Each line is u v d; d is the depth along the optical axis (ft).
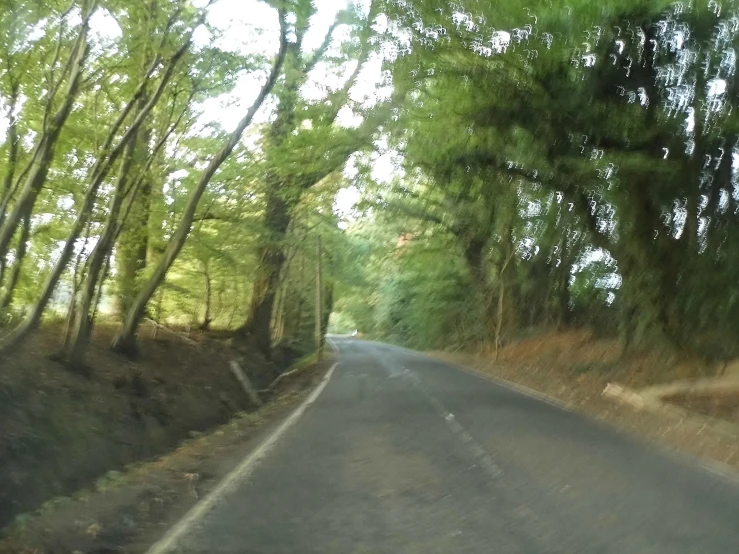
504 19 46.32
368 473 32.76
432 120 60.08
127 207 48.98
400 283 211.41
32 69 37.78
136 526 24.53
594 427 47.78
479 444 40.52
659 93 49.70
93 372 45.70
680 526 23.93
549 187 65.57
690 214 60.34
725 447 38.81
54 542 22.38
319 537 22.79
